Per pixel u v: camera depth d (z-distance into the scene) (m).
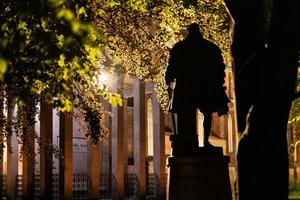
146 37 16.66
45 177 24.91
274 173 7.38
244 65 8.09
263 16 8.60
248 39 8.49
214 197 10.32
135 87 29.75
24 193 25.36
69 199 25.28
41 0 6.67
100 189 29.52
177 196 10.34
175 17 15.58
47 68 7.98
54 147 19.33
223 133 37.88
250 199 7.46
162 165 29.80
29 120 15.33
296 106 25.48
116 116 28.39
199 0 15.77
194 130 10.75
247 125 7.61
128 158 33.38
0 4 7.52
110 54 16.48
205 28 15.91
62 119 25.39
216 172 10.41
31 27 7.30
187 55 10.70
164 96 17.50
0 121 15.06
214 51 10.84
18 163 28.00
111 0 14.71
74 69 8.09
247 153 7.54
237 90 8.25
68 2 6.82
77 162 31.06
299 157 42.59
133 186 29.80
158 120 29.98
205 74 10.69
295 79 7.46
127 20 16.05
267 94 7.36
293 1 7.13
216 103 10.73
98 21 15.27
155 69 18.48
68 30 6.12
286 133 7.54
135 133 29.50
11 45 6.43
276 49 7.28
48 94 8.21
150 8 15.18
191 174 10.37
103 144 31.20
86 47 8.56
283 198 7.40
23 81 8.54
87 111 14.90
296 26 7.16
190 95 10.66
